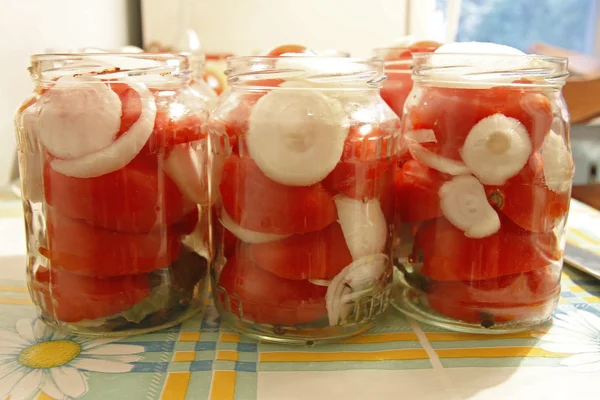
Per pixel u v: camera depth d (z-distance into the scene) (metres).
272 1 1.11
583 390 0.30
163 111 0.34
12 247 0.50
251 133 0.32
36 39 0.65
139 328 0.35
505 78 0.33
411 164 0.37
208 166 0.38
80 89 0.32
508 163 0.33
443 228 0.35
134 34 1.15
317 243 0.33
